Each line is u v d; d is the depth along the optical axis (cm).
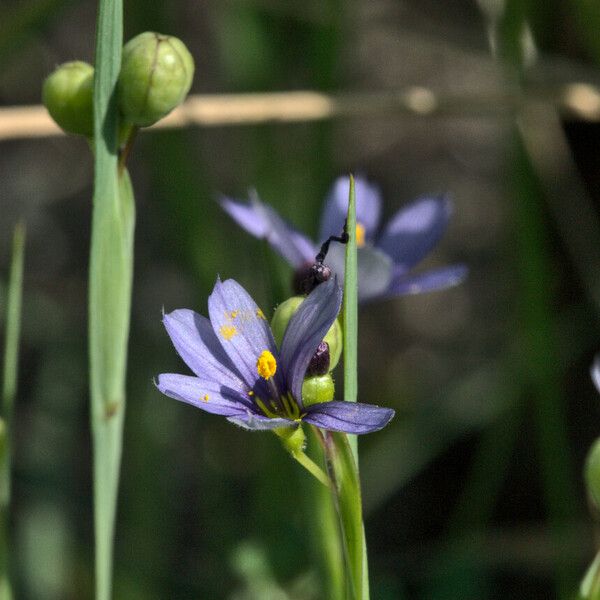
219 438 31
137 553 25
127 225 18
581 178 28
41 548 27
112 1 18
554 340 26
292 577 24
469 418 29
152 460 27
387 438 29
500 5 26
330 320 18
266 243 20
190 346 18
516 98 25
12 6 26
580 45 28
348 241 18
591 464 19
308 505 20
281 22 28
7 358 19
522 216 25
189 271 27
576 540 24
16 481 28
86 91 18
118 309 18
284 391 18
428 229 22
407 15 34
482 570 25
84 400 31
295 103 24
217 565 26
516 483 30
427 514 33
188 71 18
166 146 25
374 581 25
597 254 28
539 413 24
